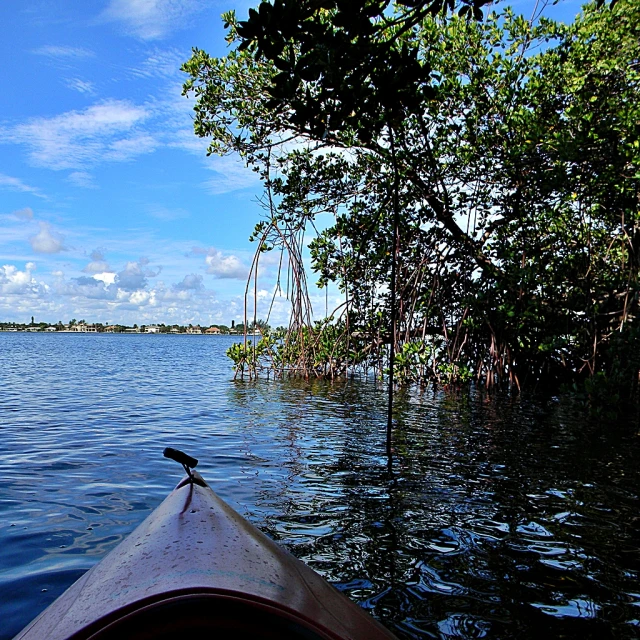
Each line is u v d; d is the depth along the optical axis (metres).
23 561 4.09
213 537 2.57
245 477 6.46
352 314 18.84
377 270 17.34
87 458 7.44
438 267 15.90
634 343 9.79
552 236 14.48
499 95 13.73
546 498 5.77
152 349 57.69
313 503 5.50
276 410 12.20
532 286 14.00
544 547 4.50
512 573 4.03
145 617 1.70
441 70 13.55
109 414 11.58
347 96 4.41
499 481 6.40
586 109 12.23
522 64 13.55
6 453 7.74
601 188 12.05
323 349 18.89
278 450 7.97
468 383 16.41
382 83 4.38
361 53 4.28
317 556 4.25
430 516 5.18
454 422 10.53
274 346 20.16
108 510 5.28
